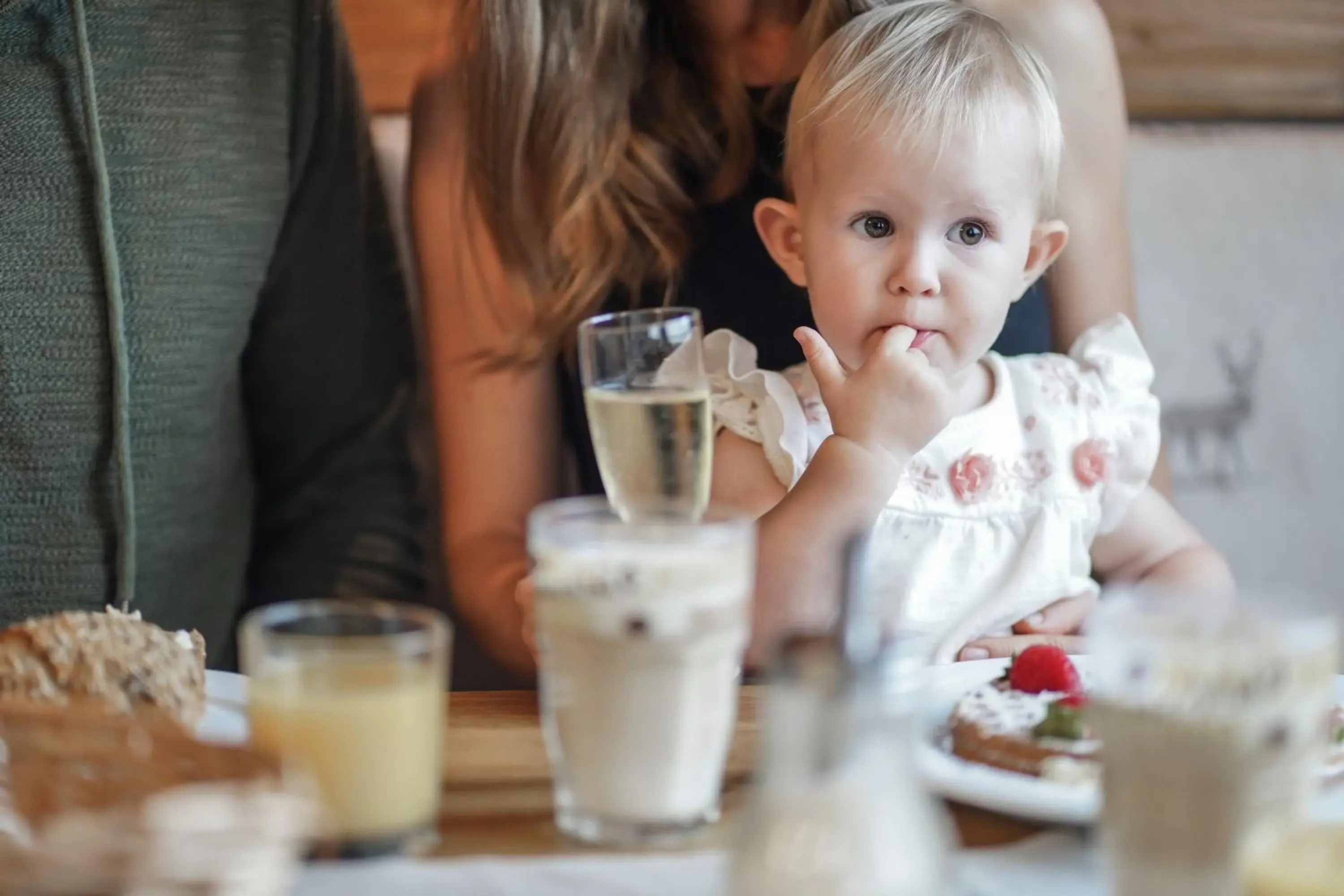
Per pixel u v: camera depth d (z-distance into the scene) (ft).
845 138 4.19
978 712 2.79
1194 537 4.86
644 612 2.28
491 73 4.90
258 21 4.94
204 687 2.84
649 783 2.35
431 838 2.39
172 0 4.78
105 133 4.66
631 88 5.05
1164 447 5.58
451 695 3.27
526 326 5.06
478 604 4.97
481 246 5.19
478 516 5.21
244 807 1.81
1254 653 1.96
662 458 3.25
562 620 2.32
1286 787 2.00
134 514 4.82
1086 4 5.38
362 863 2.29
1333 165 6.08
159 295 4.77
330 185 5.26
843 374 4.01
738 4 5.00
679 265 5.06
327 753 2.28
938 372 3.99
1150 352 6.06
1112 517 4.73
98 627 2.72
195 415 4.95
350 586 5.45
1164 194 6.03
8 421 4.61
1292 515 6.13
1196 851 1.98
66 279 4.61
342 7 6.11
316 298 5.34
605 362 3.33
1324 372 6.12
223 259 4.91
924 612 4.39
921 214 4.14
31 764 2.12
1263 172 6.06
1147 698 1.99
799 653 1.79
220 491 5.17
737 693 3.25
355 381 5.50
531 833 2.44
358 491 5.56
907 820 1.78
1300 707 1.98
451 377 5.31
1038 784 2.50
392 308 5.59
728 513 2.48
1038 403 4.64
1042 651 3.05
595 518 2.45
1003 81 4.21
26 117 4.57
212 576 5.19
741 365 4.63
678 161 5.14
